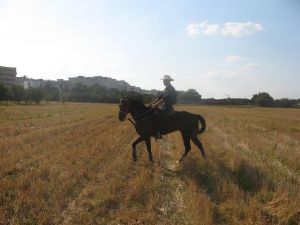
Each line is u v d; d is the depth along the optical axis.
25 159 11.77
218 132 21.25
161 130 11.81
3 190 8.15
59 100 128.00
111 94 130.25
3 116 31.53
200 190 8.45
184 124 11.79
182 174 10.30
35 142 15.34
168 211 7.29
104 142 15.66
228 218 6.75
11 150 13.38
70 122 26.81
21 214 6.85
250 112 59.91
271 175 9.67
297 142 17.05
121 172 10.16
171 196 8.33
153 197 7.99
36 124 24.50
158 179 9.48
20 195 7.76
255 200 7.34
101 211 7.06
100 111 46.34
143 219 6.71
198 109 68.38
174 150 14.17
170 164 11.70
